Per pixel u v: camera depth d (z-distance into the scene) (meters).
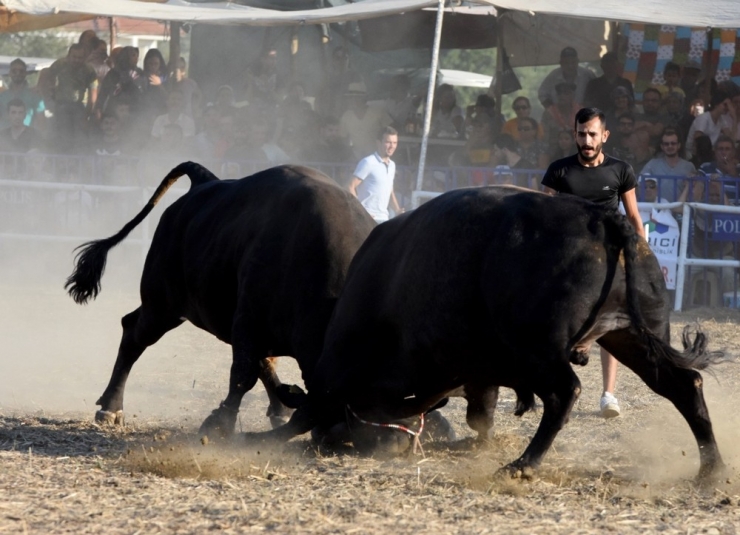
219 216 16.42
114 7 33.91
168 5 35.59
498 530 10.49
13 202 35.28
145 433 16.03
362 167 28.20
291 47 42.56
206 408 18.47
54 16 41.06
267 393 17.91
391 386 13.81
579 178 15.92
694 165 33.72
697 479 12.65
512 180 33.03
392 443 14.20
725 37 39.47
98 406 18.56
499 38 41.88
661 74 40.81
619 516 11.17
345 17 32.41
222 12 34.62
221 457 13.84
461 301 12.60
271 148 35.50
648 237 31.16
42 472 12.77
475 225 12.62
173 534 10.24
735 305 31.83
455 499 11.73
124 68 39.38
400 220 13.95
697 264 31.14
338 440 14.66
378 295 13.77
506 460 14.26
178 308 17.28
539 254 12.16
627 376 21.45
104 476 12.68
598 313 12.17
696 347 12.25
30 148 38.19
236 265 15.88
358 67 46.53
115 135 37.69
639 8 30.27
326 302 14.80
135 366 22.47
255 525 10.55
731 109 35.22
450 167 33.34
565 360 12.06
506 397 19.31
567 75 38.75
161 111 39.03
